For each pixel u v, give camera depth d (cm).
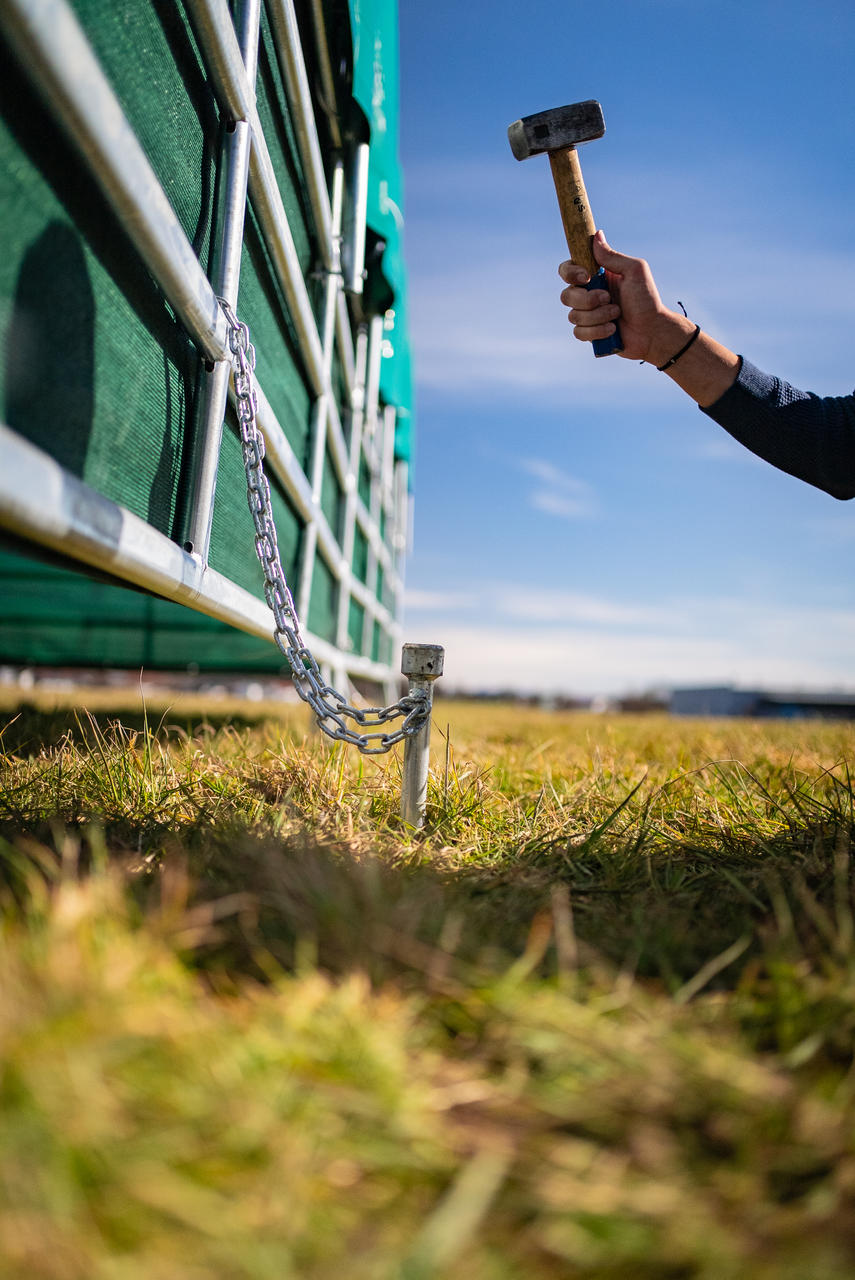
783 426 206
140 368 161
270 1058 80
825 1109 76
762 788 223
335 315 403
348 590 546
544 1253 64
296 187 302
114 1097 71
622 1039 87
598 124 200
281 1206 65
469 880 149
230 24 185
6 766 224
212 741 305
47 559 126
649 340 211
